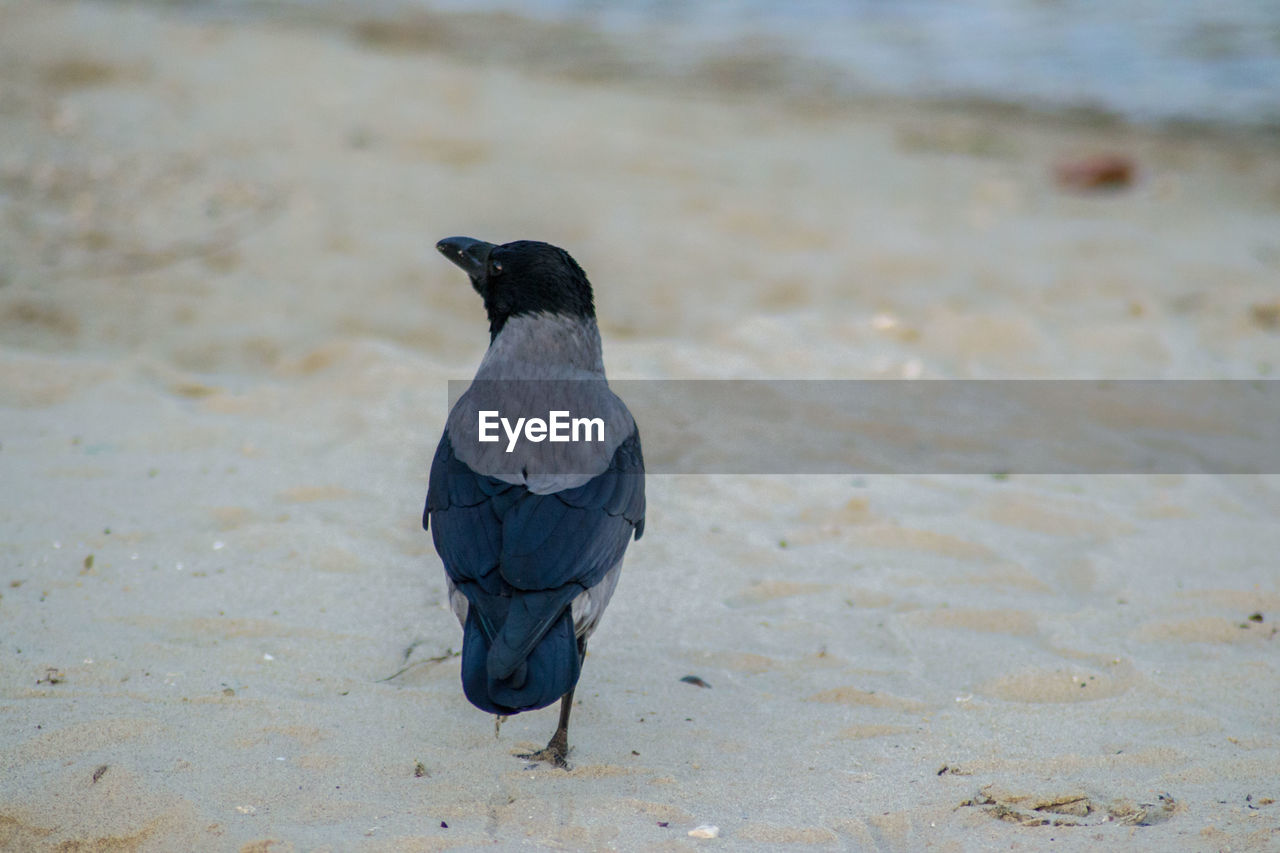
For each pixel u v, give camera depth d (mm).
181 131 21672
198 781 6270
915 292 17391
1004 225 21328
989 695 7695
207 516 9734
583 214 20078
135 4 34469
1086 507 10688
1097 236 20781
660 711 7387
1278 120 28969
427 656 7875
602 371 7609
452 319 15398
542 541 6312
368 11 37969
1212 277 18609
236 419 11883
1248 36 36594
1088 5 41312
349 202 19266
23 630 7824
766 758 6859
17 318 14289
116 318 14617
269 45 29547
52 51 25062
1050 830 6059
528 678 5801
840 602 8953
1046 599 9102
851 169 24391
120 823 5805
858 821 6172
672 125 26781
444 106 26031
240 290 15727
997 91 31375
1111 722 7301
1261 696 7629
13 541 9094
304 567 8984
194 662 7562
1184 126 28625
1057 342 15320
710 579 9219
